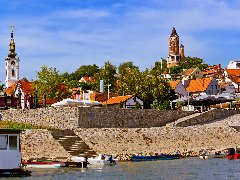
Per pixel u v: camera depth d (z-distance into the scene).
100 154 79.56
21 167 65.00
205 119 111.94
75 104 106.94
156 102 129.38
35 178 62.94
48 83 150.12
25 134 86.69
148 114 106.00
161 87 141.75
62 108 97.88
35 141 86.31
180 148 96.38
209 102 120.56
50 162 74.44
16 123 102.12
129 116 102.75
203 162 81.88
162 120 108.38
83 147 87.69
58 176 65.44
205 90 165.38
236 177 64.06
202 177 64.31
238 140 104.25
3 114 107.94
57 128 97.81
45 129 90.69
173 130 99.81
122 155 85.69
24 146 84.62
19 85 146.25
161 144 95.69
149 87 141.88
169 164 79.19
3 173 61.88
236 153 88.00
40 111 101.69
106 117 99.25
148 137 95.81
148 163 80.88
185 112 113.25
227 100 119.69
